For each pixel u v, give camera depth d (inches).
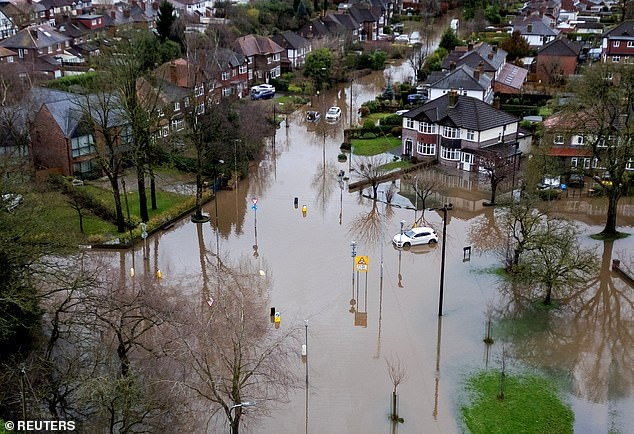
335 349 1953.7
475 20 6707.7
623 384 1793.8
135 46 3543.3
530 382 1800.0
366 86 5236.2
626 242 2608.3
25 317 1779.0
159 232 2785.4
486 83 4143.7
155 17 6309.1
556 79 4744.1
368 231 2773.1
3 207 1878.7
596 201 2999.5
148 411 1496.1
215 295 2226.9
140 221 2760.8
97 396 1496.1
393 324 2082.9
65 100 3184.1
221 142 3196.4
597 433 1604.3
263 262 2500.0
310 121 4338.1
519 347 1961.1
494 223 2827.3
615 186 2600.9
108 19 5974.4
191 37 5002.5
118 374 1706.4
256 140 3489.2
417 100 4495.6
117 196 2662.4
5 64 4227.4
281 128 4234.7
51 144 3095.5
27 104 3147.1
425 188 2987.2
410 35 6638.8
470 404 1718.8
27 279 1803.6
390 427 1643.7
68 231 2502.5
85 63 5142.7
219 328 1987.0
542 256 2191.2
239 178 3321.9
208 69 3914.9
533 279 2142.0
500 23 6943.9
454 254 2551.7
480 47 4753.9
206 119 3152.1
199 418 1647.4
